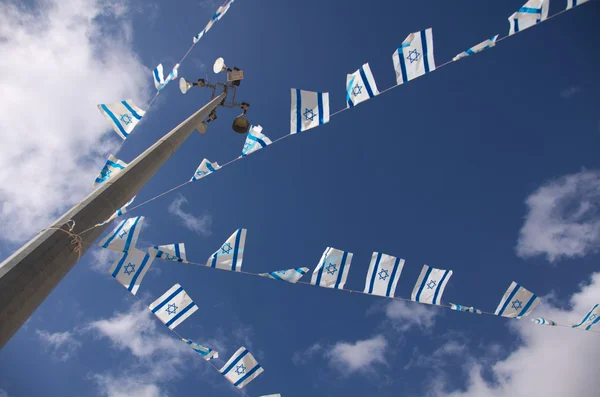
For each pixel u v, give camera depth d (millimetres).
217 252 3986
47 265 3275
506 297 4320
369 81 3680
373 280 4102
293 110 3789
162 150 5547
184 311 4348
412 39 3598
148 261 4000
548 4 3180
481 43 3361
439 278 4129
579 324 4324
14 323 2865
